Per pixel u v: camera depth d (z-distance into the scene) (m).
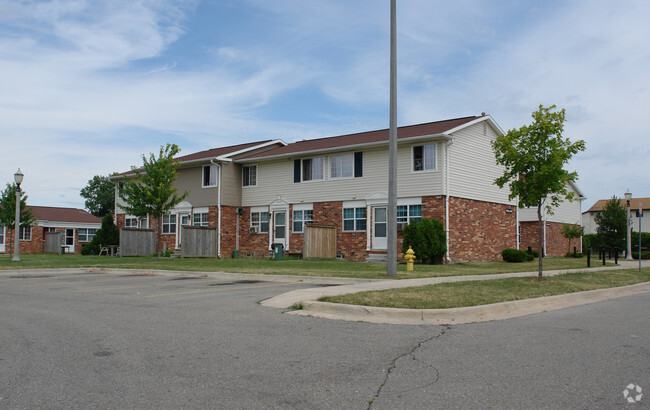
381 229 25.41
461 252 24.30
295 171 28.91
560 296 12.18
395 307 9.40
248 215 31.12
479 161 26.12
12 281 15.95
